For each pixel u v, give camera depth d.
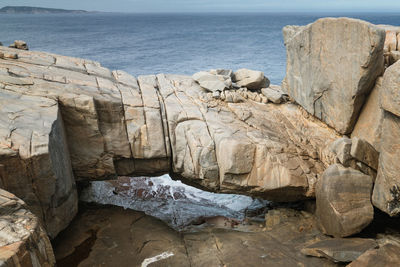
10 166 6.77
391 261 6.18
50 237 7.58
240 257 7.55
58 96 9.14
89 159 9.77
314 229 8.66
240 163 9.62
